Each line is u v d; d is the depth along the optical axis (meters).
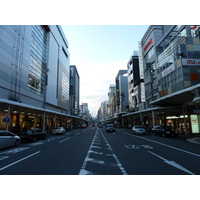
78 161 7.36
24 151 10.70
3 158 8.40
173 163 6.90
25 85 30.64
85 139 18.34
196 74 22.30
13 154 9.61
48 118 46.84
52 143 15.18
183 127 26.89
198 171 5.71
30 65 33.31
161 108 26.03
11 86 25.80
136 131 25.55
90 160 7.55
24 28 30.55
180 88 22.62
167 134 19.92
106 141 15.99
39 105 38.19
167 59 26.39
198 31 23.16
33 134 17.14
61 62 59.66
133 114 42.34
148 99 39.31
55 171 5.80
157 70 29.94
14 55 26.89
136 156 8.49
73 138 20.05
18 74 28.06
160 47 34.47
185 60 22.62
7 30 24.92
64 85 64.12
